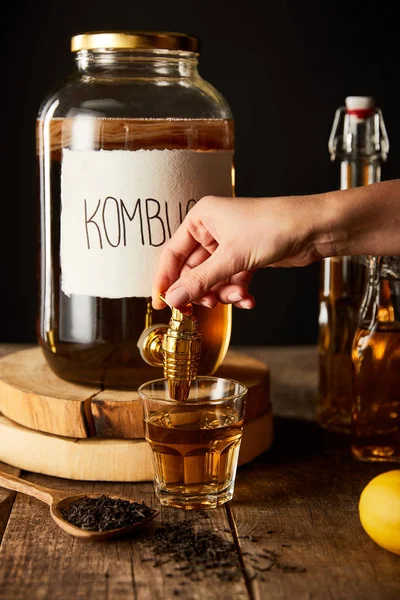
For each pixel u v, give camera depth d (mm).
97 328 972
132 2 1789
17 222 1865
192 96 980
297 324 1961
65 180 970
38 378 1037
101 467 957
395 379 1004
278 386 1289
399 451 1017
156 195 949
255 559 817
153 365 961
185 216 960
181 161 953
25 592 770
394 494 813
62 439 965
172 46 972
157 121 951
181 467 891
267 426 1039
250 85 1827
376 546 840
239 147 1849
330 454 1045
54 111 986
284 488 953
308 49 1818
